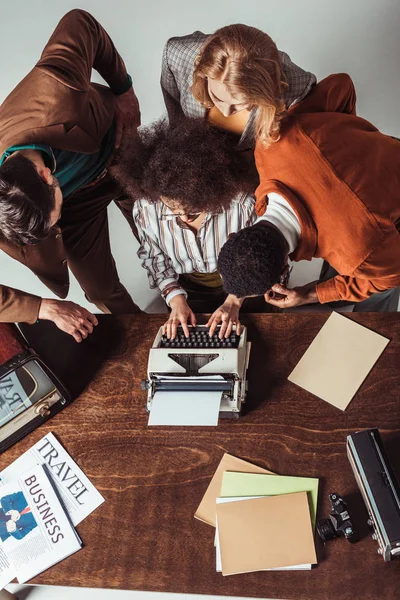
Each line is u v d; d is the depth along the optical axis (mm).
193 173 1635
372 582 1527
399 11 3207
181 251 2086
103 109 2059
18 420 1903
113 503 1760
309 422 1796
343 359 1891
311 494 1676
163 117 1863
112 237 3242
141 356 2020
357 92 3170
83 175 2088
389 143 1665
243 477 1733
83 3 3611
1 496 1820
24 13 3684
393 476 1538
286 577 1573
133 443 1849
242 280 1423
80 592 2406
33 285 3242
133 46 3447
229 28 1509
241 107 1549
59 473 1834
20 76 3549
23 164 1583
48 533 1741
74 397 1966
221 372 1812
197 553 1642
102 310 2916
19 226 1559
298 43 3283
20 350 1972
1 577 1702
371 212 1514
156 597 2352
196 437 1828
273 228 1485
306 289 1980
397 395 1794
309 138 1570
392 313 1958
